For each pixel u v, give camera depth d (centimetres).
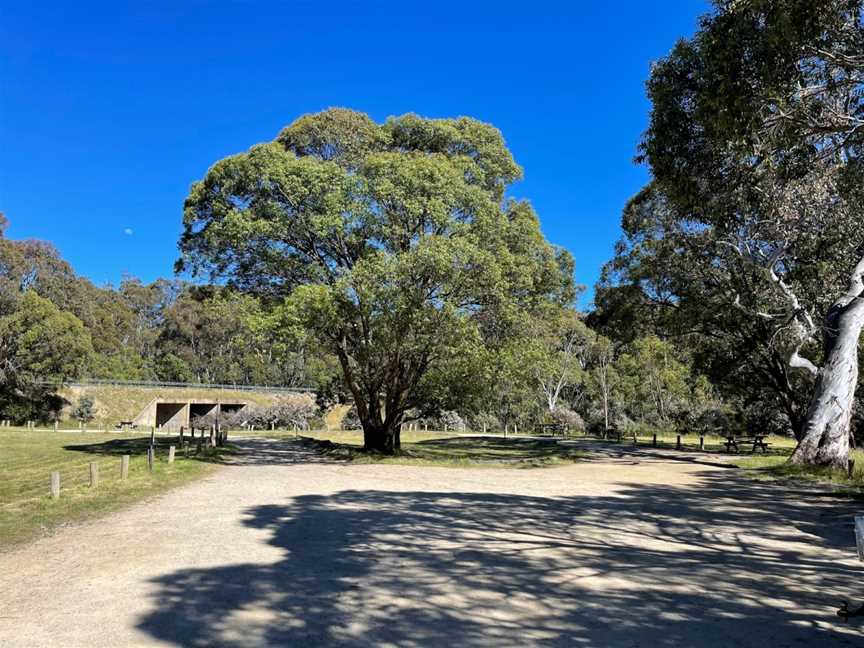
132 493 1268
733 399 4106
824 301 2292
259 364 6731
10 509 1049
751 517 1064
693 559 747
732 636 484
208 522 966
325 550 775
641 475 1803
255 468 1917
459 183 2077
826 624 513
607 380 5325
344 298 1991
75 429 4641
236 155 2205
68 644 456
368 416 2569
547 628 500
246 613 530
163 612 530
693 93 1151
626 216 2664
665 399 4984
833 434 1861
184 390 5481
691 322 2739
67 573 657
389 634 483
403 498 1259
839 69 1023
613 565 712
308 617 521
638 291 2806
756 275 2383
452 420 5512
